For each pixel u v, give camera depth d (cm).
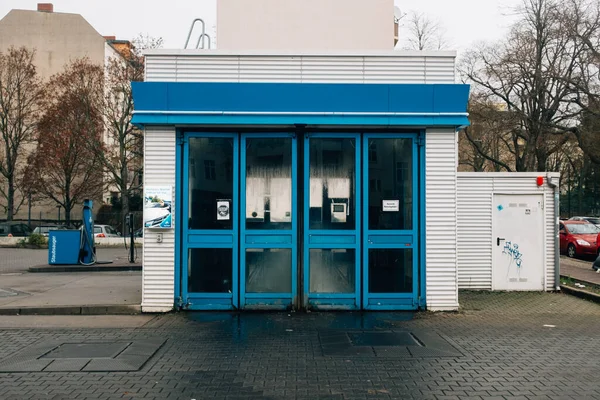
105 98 3441
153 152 940
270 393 528
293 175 950
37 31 4441
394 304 945
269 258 947
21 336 766
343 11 1190
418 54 952
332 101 920
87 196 3838
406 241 948
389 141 958
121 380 570
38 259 2158
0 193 4238
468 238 1193
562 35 2780
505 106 3478
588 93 2739
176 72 938
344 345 712
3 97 3756
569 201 5103
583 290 1128
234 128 948
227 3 1187
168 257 937
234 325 837
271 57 945
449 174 948
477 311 957
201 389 540
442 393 529
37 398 517
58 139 3447
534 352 682
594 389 542
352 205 954
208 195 947
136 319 885
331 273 948
